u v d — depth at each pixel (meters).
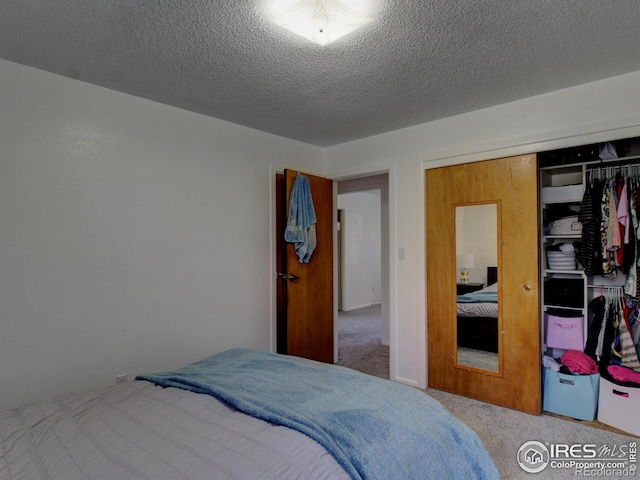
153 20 1.69
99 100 2.38
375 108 2.81
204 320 2.92
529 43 1.91
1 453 1.11
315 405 1.35
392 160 3.38
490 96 2.60
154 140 2.65
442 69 2.19
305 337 3.55
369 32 1.79
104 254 2.39
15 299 2.05
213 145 3.00
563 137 2.50
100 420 1.29
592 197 2.70
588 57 2.06
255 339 3.28
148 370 2.58
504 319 2.79
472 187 2.92
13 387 2.04
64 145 2.24
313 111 2.87
